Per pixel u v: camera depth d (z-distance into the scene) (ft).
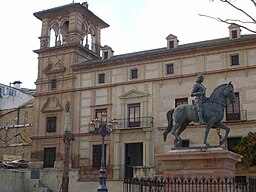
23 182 138.92
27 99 216.33
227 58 139.13
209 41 149.48
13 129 191.21
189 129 140.05
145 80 151.12
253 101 132.87
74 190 143.13
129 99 153.17
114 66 158.71
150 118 147.02
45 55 173.99
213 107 57.06
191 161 56.49
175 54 147.13
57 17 177.37
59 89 167.43
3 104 211.82
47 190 138.21
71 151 158.20
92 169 153.38
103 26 190.49
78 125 160.25
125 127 150.82
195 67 143.64
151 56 150.92
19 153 185.68
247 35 143.23
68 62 168.14
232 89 58.13
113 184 132.46
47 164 163.02
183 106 59.88
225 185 50.67
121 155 149.59
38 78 173.47
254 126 130.93
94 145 155.63
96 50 185.06
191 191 54.75
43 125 167.53
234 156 56.85
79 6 170.60
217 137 133.90
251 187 53.83
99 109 158.40
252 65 134.62
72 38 169.58
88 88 161.58
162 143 143.43
